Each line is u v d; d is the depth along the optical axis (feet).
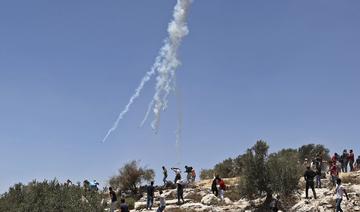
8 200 78.59
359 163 145.59
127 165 153.89
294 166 113.09
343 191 92.68
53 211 76.54
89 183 107.04
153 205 121.29
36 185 80.48
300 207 100.27
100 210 79.87
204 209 108.17
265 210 107.14
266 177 111.75
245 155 115.75
